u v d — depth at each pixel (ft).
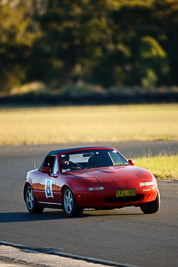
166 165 179.42
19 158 234.58
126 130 382.83
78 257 68.90
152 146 265.75
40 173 111.86
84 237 81.82
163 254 67.97
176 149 247.09
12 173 188.96
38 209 113.39
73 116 641.40
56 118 599.57
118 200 96.73
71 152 107.45
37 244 78.95
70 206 100.78
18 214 111.96
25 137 343.26
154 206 100.22
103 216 101.30
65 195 101.91
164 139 303.48
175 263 63.62
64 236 83.82
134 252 69.87
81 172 102.27
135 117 576.61
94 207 97.09
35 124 485.97
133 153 233.35
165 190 132.57
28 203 115.14
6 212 115.14
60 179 102.73
